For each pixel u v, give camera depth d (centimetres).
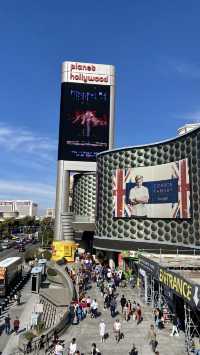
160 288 3825
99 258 8325
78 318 3703
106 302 4175
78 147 10425
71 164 10388
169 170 6625
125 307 3841
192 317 3170
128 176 7456
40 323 3678
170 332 3381
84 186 10975
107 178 7962
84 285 5203
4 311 4750
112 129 10594
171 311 3675
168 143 6706
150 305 4231
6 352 3238
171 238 6462
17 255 11438
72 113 10469
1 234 19525
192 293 2514
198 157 5831
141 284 4631
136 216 7212
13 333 3812
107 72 10706
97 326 3588
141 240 7069
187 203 6109
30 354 3022
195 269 3466
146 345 3098
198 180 5819
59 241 9075
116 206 7606
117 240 7519
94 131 10506
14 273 6259
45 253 9825
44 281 6200
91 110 10544
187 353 2861
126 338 3262
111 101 10662
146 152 7200
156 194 6888
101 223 8062
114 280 5262
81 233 10619
